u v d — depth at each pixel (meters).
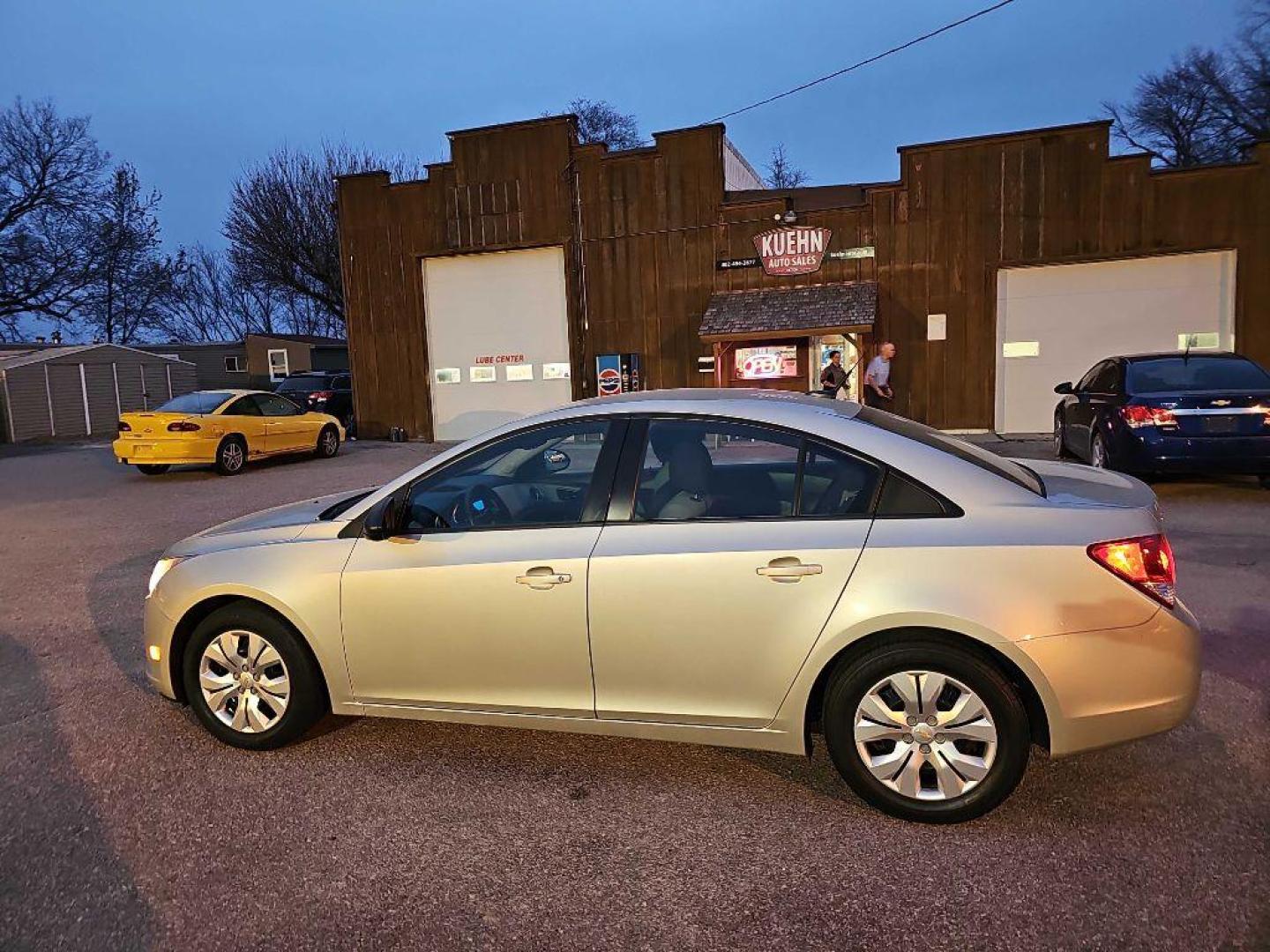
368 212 19.28
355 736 4.11
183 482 13.53
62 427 26.14
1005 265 15.52
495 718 3.65
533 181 18.08
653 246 17.44
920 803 3.16
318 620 3.76
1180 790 3.36
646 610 3.35
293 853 3.11
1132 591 3.03
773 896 2.79
